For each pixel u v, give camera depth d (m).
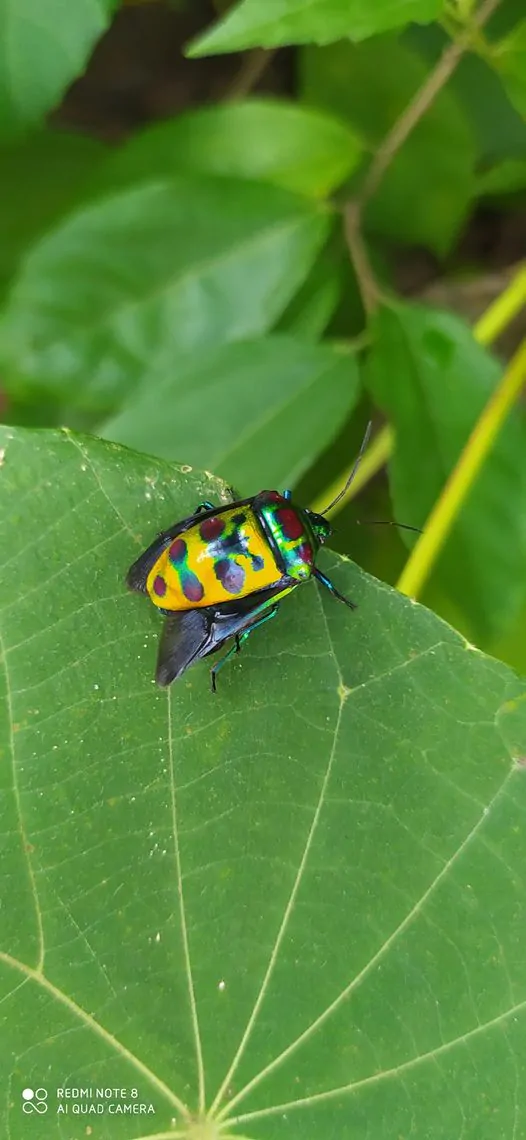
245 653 0.14
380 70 0.18
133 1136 0.14
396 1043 0.14
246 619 0.14
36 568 0.14
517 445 0.16
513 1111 0.14
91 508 0.14
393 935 0.14
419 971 0.14
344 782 0.14
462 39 0.15
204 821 0.14
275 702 0.14
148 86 0.21
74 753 0.14
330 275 0.17
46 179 0.18
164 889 0.14
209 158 0.17
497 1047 0.14
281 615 0.14
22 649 0.14
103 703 0.14
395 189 0.18
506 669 0.14
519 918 0.14
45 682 0.14
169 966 0.14
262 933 0.14
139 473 0.14
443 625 0.14
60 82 0.15
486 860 0.14
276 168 0.17
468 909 0.14
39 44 0.15
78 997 0.14
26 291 0.17
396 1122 0.14
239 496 0.14
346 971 0.14
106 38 0.21
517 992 0.14
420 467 0.16
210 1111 0.14
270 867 0.14
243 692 0.14
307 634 0.14
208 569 0.14
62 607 0.14
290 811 0.14
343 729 0.14
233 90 0.20
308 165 0.17
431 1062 0.14
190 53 0.14
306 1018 0.14
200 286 0.17
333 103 0.18
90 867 0.14
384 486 0.18
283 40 0.14
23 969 0.14
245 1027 0.14
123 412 0.16
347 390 0.16
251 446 0.16
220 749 0.14
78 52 0.15
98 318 0.17
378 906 0.14
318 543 0.14
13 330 0.17
